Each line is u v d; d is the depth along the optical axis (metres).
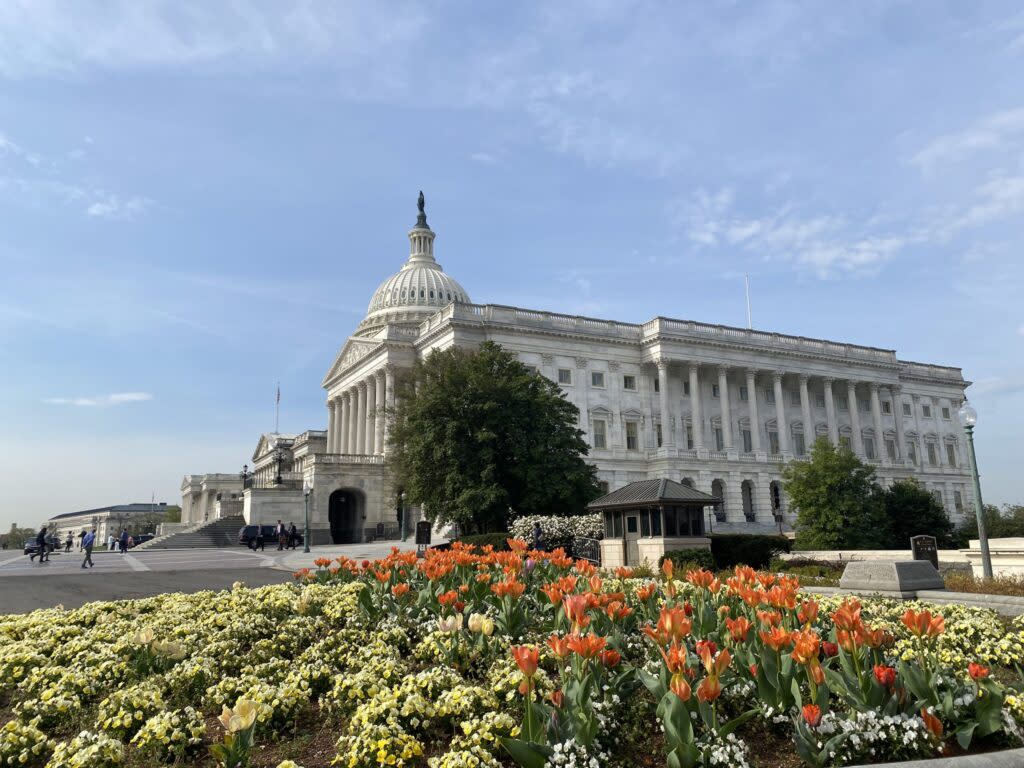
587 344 90.44
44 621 14.09
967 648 12.01
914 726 7.59
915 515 69.38
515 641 11.96
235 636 12.74
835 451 60.22
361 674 9.31
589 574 12.70
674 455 87.88
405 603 14.59
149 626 10.82
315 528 81.44
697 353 94.00
